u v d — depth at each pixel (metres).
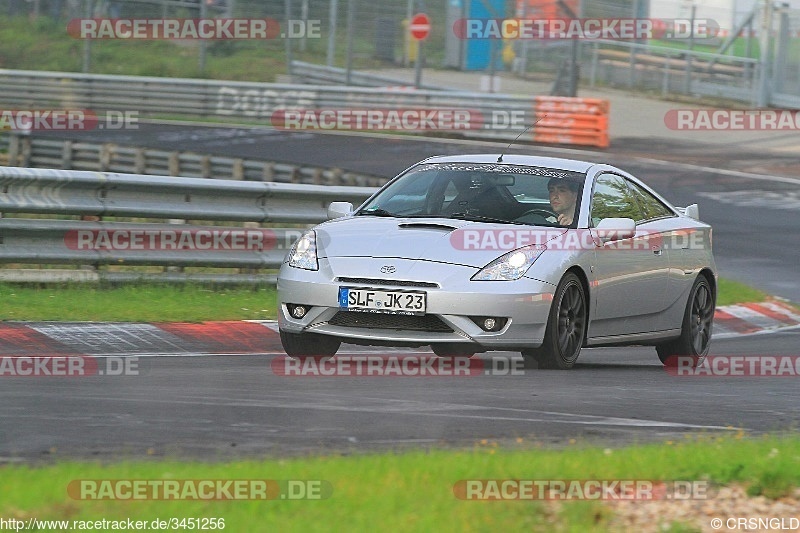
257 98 118.06
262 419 21.28
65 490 14.49
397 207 30.61
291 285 28.11
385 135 110.31
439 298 26.92
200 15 135.38
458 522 13.55
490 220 29.34
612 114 122.38
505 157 32.12
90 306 34.50
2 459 17.27
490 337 27.09
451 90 127.50
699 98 132.00
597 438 20.56
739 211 76.69
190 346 31.36
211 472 15.59
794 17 126.38
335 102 114.94
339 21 140.75
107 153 91.38
